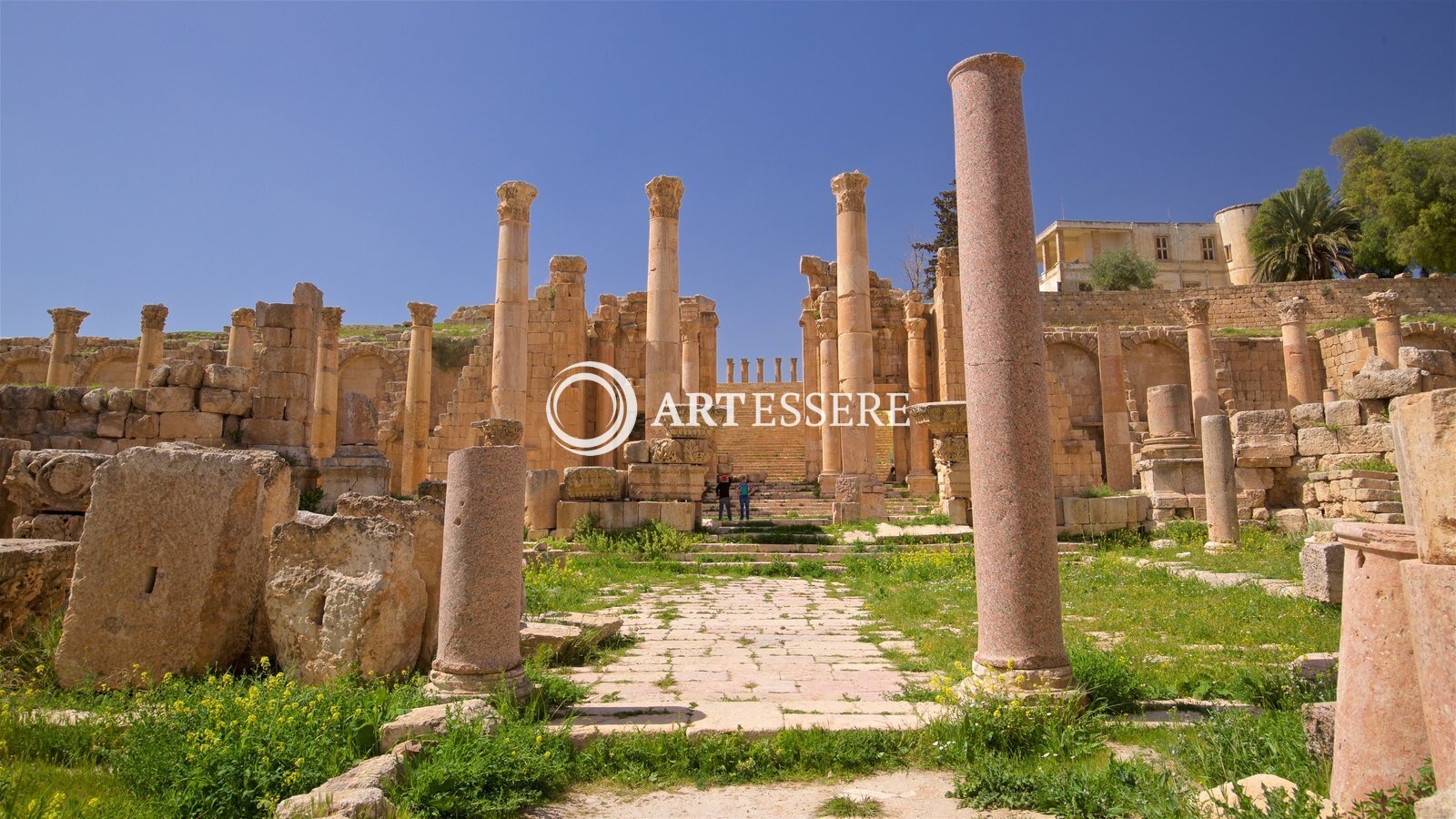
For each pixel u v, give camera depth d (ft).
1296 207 167.84
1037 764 16.67
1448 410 9.72
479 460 21.35
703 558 54.75
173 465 24.13
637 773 17.04
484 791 15.65
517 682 20.80
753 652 29.19
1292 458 58.03
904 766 17.43
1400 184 146.20
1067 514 58.75
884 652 28.99
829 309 84.89
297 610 22.99
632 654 28.73
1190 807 13.28
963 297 21.91
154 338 92.84
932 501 84.28
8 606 24.21
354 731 17.30
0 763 15.70
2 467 32.35
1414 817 10.24
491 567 21.01
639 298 108.17
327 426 88.22
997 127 21.75
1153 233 206.28
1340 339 108.58
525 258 76.59
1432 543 9.80
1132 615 33.53
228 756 15.51
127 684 22.38
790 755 17.65
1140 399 109.60
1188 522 57.52
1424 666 9.80
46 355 124.67
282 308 54.39
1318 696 19.52
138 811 14.26
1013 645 19.60
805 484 96.37
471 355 92.53
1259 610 33.22
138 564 23.52
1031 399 20.49
